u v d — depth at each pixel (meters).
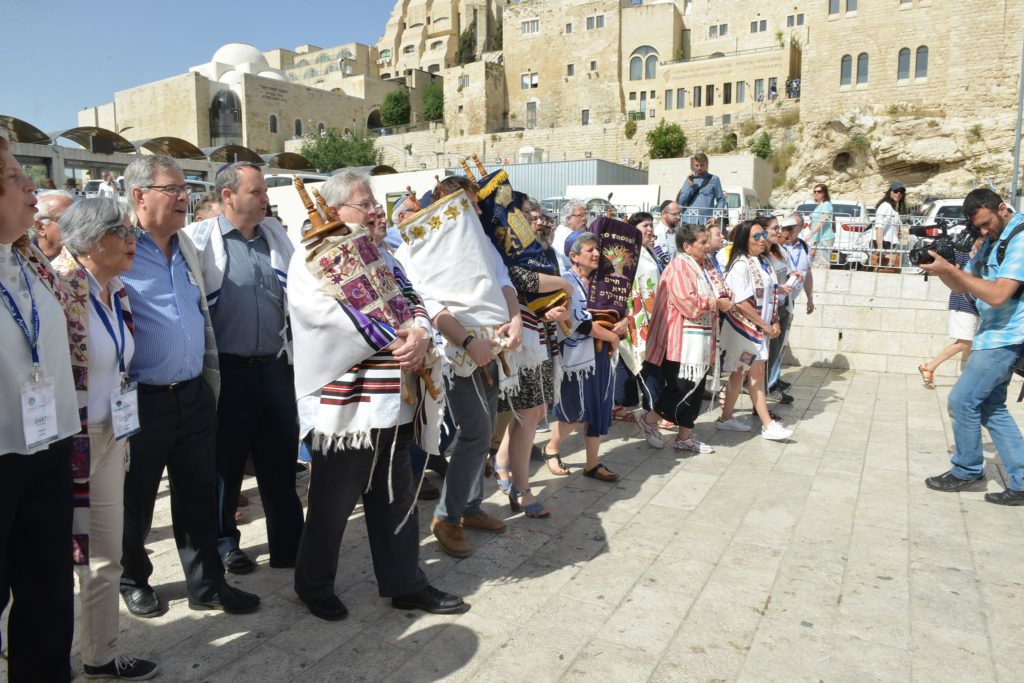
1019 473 4.72
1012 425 4.79
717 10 56.53
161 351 3.10
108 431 2.77
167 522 4.53
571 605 3.46
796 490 5.07
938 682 2.85
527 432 4.45
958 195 35.38
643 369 6.09
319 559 3.27
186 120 60.38
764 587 3.64
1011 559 3.96
